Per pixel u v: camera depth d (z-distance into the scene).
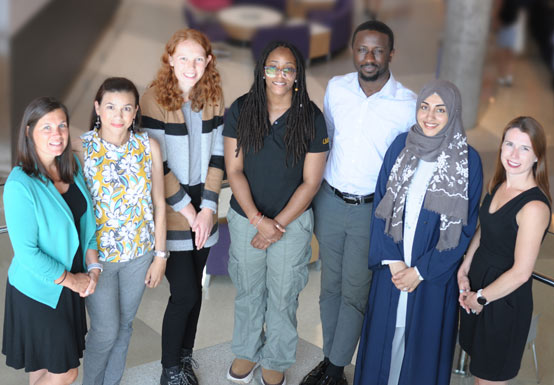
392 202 3.24
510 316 3.11
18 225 2.77
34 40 11.17
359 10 14.66
